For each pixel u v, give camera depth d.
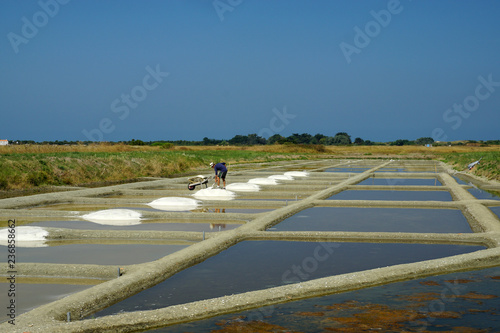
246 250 8.63
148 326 5.21
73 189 20.06
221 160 41.53
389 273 6.89
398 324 5.25
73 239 9.45
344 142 103.44
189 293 6.31
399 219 11.91
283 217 11.90
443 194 17.92
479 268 7.46
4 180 19.47
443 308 5.73
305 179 24.16
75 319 5.38
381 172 29.97
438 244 9.17
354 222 11.48
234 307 5.72
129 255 8.18
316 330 5.10
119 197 16.66
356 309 5.72
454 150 72.06
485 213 11.97
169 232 9.55
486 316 5.48
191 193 17.53
